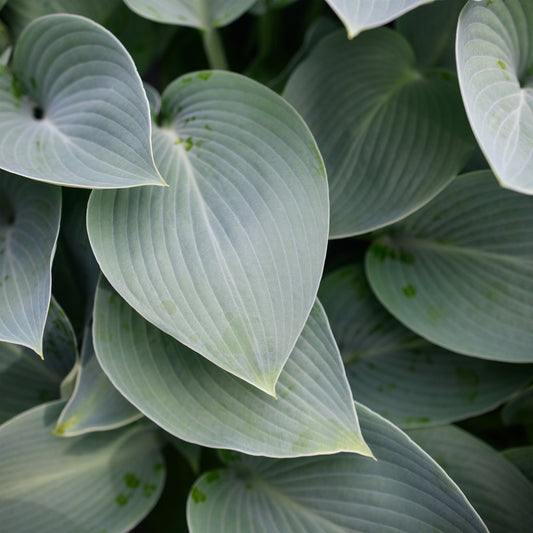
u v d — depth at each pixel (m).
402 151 0.80
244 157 0.75
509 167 0.71
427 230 0.83
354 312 0.85
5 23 0.84
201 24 0.84
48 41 0.75
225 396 0.75
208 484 0.80
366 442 0.77
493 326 0.81
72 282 0.83
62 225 0.82
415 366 0.84
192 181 0.75
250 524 0.78
